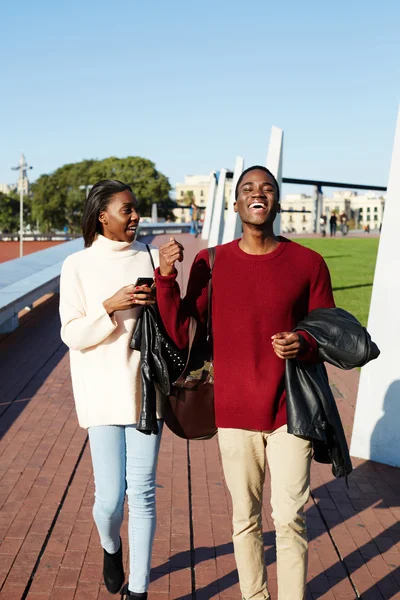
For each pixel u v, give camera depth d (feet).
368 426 15.88
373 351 8.37
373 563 11.05
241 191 8.73
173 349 8.93
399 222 14.82
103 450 9.28
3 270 41.78
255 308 8.54
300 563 8.55
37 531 11.84
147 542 9.23
